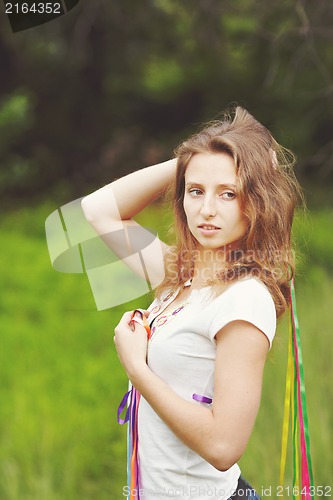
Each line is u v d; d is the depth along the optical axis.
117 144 18.28
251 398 2.20
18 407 6.08
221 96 17.62
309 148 16.61
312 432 5.08
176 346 2.33
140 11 15.91
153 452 2.40
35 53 16.92
